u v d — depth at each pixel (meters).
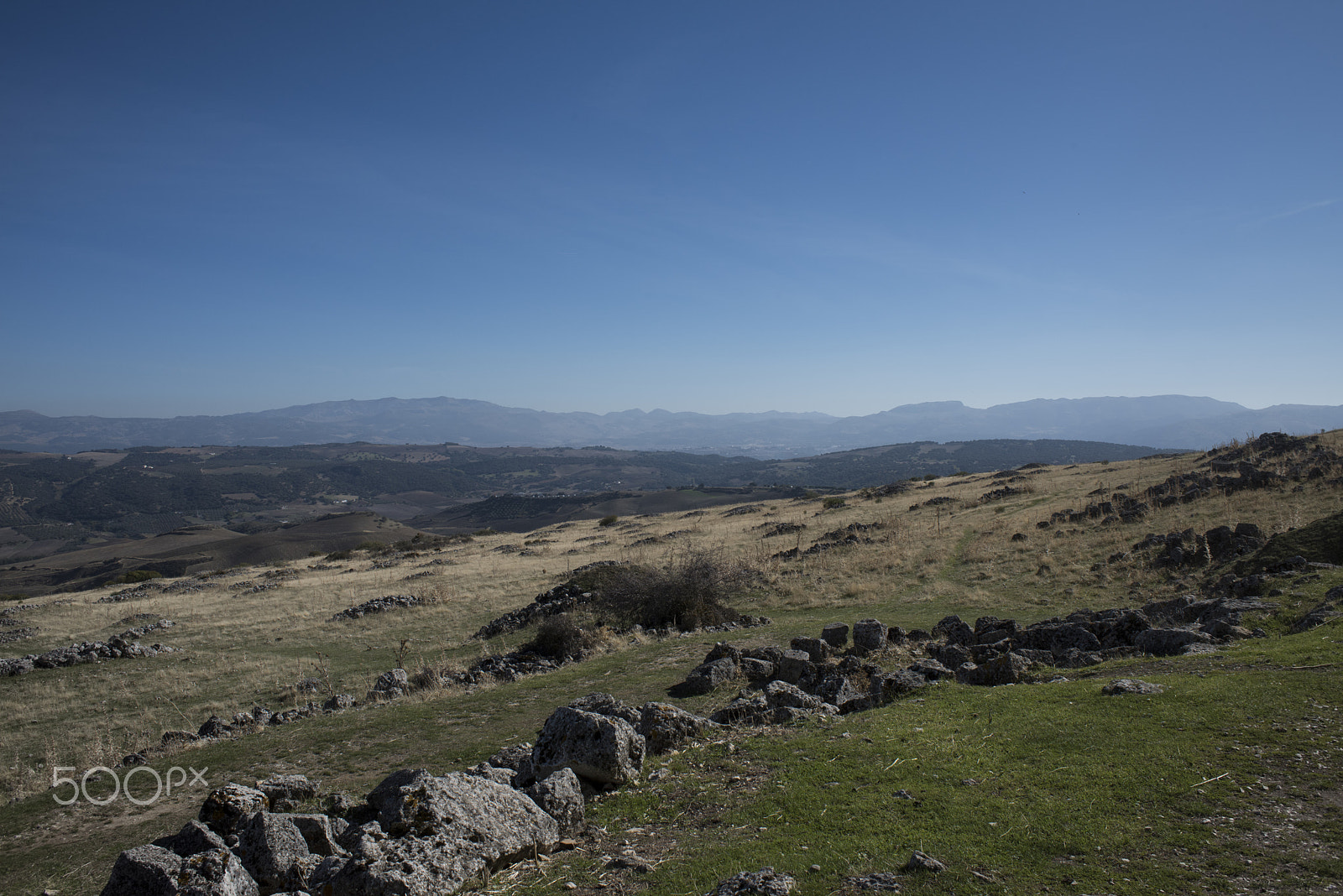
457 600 35.53
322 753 12.77
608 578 29.53
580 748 7.72
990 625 16.50
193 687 23.31
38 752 18.05
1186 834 5.28
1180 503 30.45
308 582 47.38
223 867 5.59
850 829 5.88
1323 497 25.30
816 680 12.64
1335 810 5.41
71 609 41.97
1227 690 8.23
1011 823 5.70
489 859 5.80
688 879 5.29
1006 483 51.84
